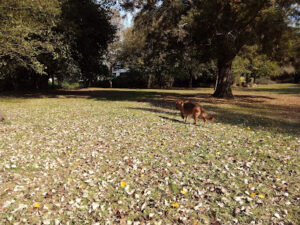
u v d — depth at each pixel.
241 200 3.53
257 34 16.33
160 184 4.05
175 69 41.28
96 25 22.25
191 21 16.80
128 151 5.80
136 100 18.22
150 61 39.03
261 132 7.71
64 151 5.80
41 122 9.20
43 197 3.64
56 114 11.12
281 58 19.33
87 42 21.22
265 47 17.08
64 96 21.95
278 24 15.08
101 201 3.58
